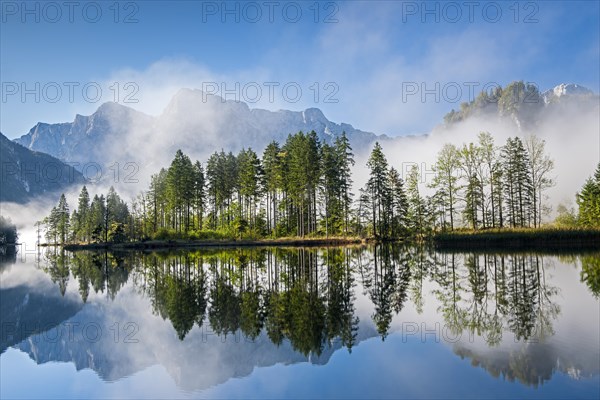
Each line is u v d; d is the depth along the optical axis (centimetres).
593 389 780
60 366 1091
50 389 928
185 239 6562
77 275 3394
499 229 5269
